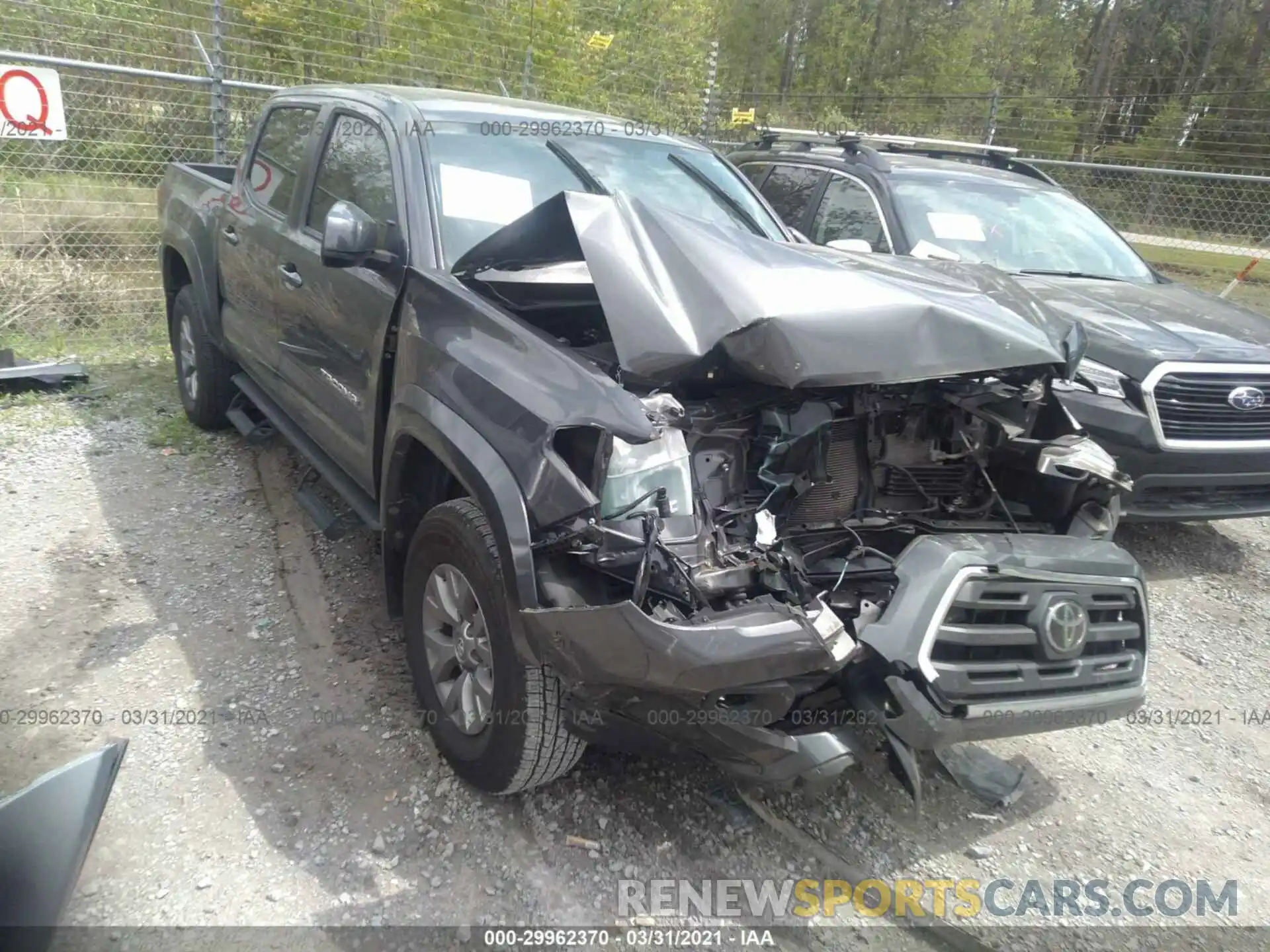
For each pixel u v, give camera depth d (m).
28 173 9.00
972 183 6.96
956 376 3.13
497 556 2.74
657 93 13.51
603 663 2.39
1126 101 20.48
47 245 8.17
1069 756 3.66
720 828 3.04
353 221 3.32
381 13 11.28
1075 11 36.19
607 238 2.91
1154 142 19.17
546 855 2.86
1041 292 5.83
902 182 6.71
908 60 30.47
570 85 11.99
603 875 2.81
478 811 3.00
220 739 3.24
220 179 6.20
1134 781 3.54
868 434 3.27
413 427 3.07
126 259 8.42
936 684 2.56
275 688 3.54
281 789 3.04
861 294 2.88
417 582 3.20
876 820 3.18
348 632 3.94
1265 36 33.88
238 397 5.79
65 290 7.73
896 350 2.79
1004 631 2.68
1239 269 13.39
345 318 3.75
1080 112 20.47
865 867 2.96
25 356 7.09
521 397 2.70
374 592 4.27
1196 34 35.59
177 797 2.97
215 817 2.90
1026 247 6.56
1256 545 5.88
